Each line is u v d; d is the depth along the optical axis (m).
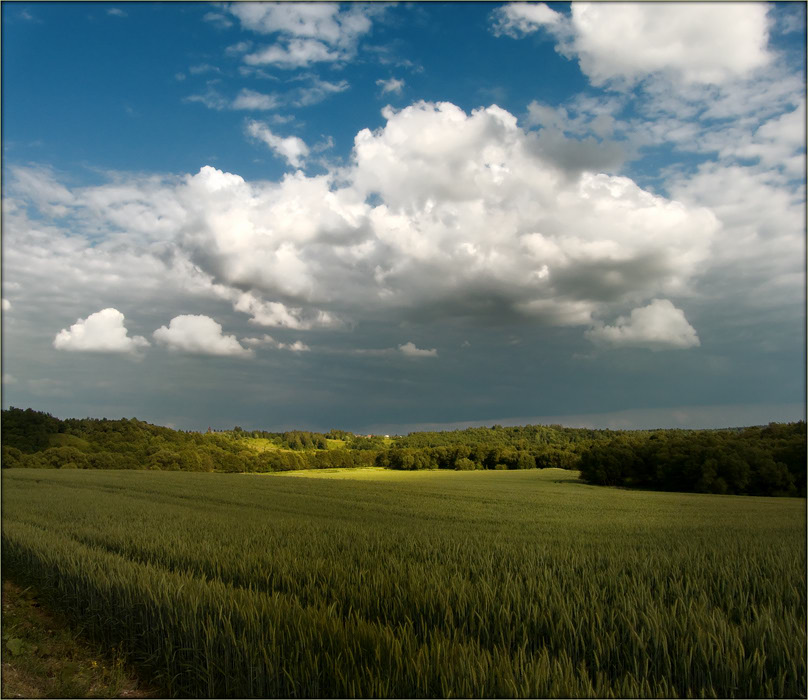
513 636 6.77
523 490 59.84
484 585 8.39
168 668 6.88
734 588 9.16
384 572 10.10
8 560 13.83
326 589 9.20
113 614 8.75
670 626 6.61
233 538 15.83
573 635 6.59
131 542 14.73
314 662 5.85
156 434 105.06
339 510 32.00
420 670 5.43
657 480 69.19
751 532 22.73
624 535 20.95
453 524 25.14
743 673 5.61
